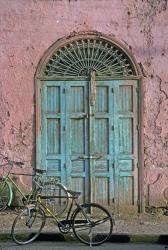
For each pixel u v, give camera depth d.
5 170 10.91
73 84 10.91
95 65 10.90
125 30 10.88
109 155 10.90
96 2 10.87
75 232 8.81
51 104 10.93
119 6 10.88
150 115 10.88
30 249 8.38
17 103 10.91
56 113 10.93
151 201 10.87
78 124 10.93
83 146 10.91
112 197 10.88
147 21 10.88
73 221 8.83
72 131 10.92
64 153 10.92
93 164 10.88
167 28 10.88
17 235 9.03
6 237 9.16
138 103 10.88
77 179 10.89
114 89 10.90
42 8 10.90
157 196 10.86
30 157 10.90
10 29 10.90
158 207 10.87
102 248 8.49
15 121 10.91
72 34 10.85
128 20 10.88
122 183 10.88
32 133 10.90
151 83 10.88
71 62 10.91
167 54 10.88
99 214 9.76
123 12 10.88
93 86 10.88
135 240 9.09
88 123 10.91
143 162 10.88
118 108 10.91
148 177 10.88
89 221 8.80
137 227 9.77
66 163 10.91
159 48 10.88
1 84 10.92
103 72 10.90
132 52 10.88
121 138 10.91
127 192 10.88
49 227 9.66
